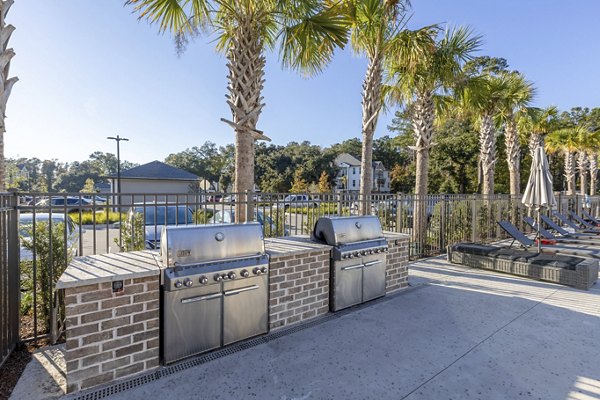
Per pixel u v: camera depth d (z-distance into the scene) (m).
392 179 43.38
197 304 2.62
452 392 2.19
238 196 4.75
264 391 2.18
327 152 54.31
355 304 3.92
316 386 2.25
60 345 2.83
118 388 2.19
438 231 8.02
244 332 2.92
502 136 25.55
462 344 2.92
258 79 4.98
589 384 2.27
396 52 6.91
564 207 13.16
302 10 4.71
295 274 3.38
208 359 2.61
